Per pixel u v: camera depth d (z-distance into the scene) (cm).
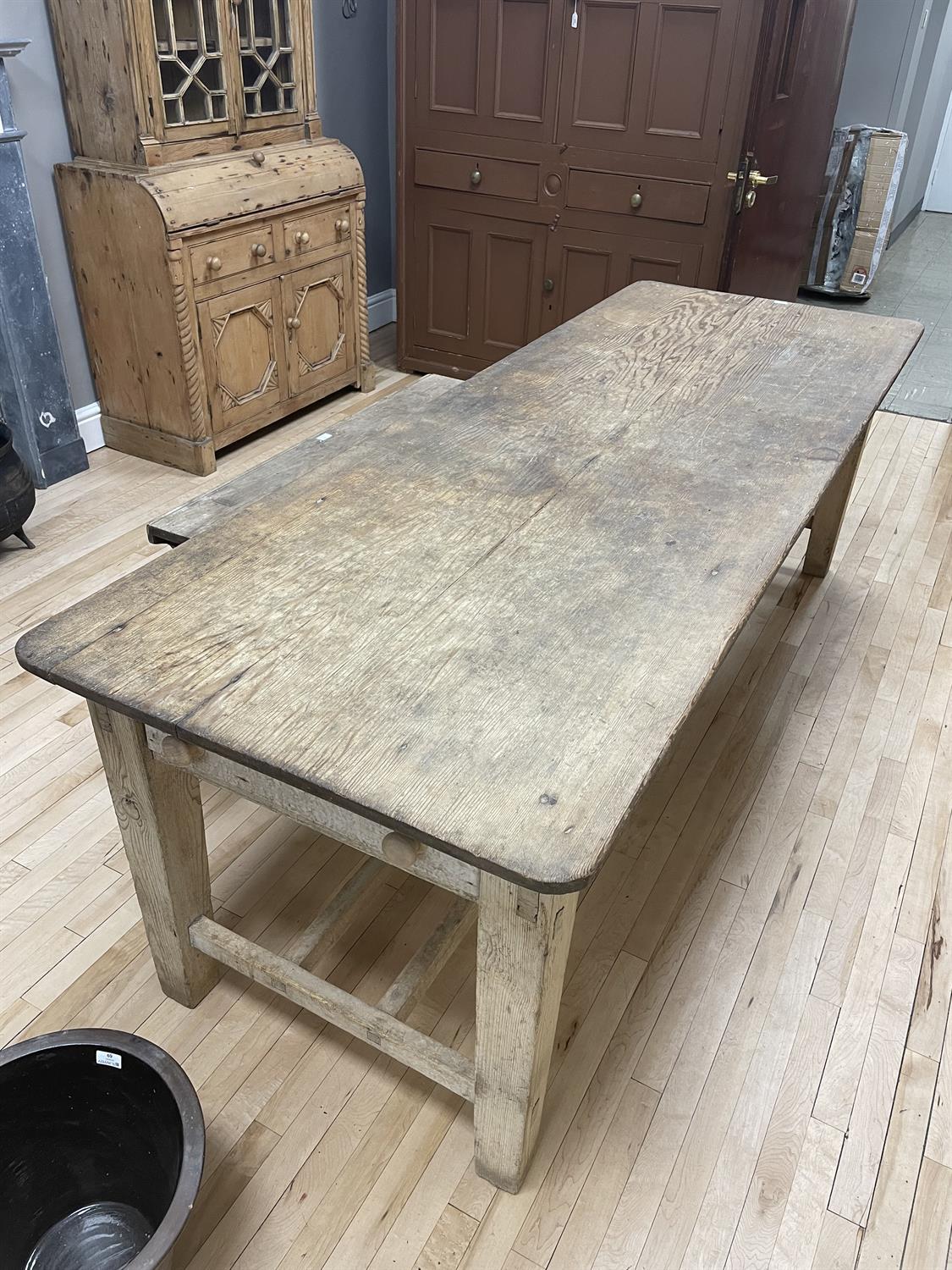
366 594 133
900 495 343
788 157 368
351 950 179
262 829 205
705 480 166
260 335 347
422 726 110
